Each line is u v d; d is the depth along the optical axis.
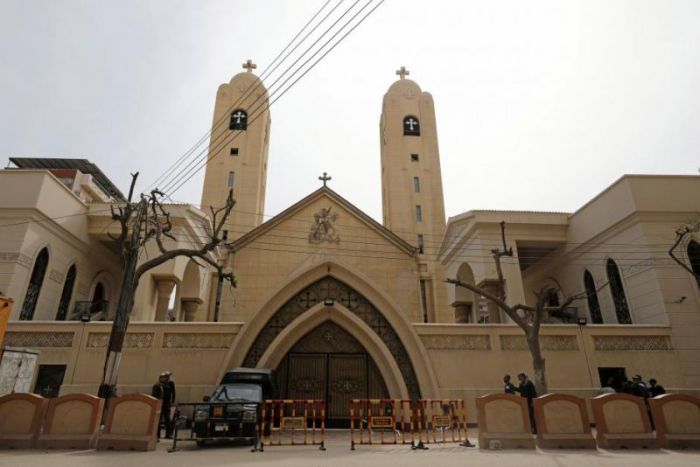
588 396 18.95
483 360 19.42
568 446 11.31
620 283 24.14
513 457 9.76
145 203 17.38
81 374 18.25
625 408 11.67
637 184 23.22
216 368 18.77
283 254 25.39
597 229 25.61
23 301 21.30
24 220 21.84
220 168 46.75
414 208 48.50
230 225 43.75
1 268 20.81
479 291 18.00
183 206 25.91
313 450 11.46
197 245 28.19
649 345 20.14
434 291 42.56
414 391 19.56
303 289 22.11
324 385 20.39
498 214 27.88
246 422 12.18
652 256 21.86
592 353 19.80
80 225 26.19
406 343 20.03
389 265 25.34
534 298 33.62
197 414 12.41
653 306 21.45
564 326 20.14
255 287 24.61
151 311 24.28
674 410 11.68
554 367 19.42
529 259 32.09
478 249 27.36
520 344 19.80
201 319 29.86
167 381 15.16
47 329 18.92
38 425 11.23
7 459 9.24
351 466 8.46
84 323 19.12
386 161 53.16
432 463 8.84
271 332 20.84
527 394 14.69
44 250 23.27
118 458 9.59
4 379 15.82
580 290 27.55
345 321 21.28
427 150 51.50
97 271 28.73
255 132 48.69
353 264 25.31
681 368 19.77
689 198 22.88
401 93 54.59
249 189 45.81
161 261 16.33
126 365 18.56
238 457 9.93
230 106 50.47
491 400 11.86
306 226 26.09
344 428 19.28
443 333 19.88
